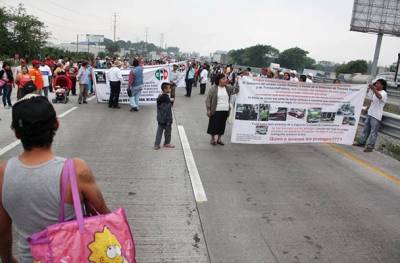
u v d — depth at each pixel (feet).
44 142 6.57
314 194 20.80
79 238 6.18
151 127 37.99
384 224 17.38
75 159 6.74
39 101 6.63
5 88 45.65
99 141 30.86
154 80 52.65
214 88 30.09
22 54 207.10
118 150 28.27
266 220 17.17
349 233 16.30
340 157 29.37
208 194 19.98
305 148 31.83
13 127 6.55
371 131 31.60
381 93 30.78
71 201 6.44
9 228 7.00
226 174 23.57
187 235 15.43
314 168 25.89
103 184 20.81
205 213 17.61
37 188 6.29
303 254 14.39
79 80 52.65
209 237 15.34
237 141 30.25
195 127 38.99
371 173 25.36
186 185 21.22
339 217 17.90
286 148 31.50
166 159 26.40
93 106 51.21
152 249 14.23
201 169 24.36
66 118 40.98
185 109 52.29
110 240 6.33
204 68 77.30
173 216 17.11
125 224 6.63
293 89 29.84
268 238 15.51
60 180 6.38
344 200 20.12
